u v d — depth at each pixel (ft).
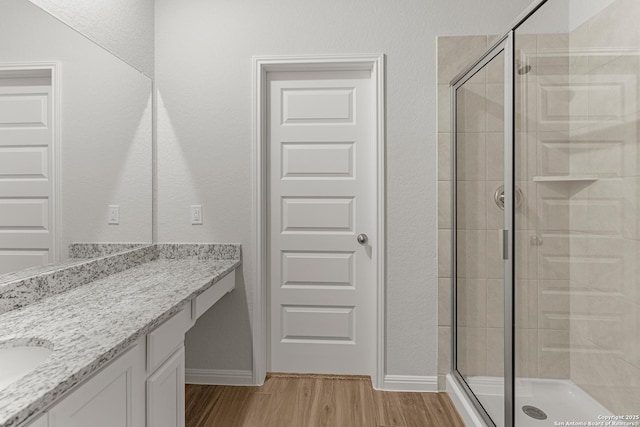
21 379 2.72
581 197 4.15
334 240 8.04
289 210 8.09
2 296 4.34
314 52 7.63
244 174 7.80
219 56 7.78
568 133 4.29
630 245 3.67
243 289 7.86
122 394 3.72
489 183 5.96
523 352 5.07
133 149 7.13
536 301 4.82
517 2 7.40
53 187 5.17
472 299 6.65
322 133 8.00
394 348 7.68
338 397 7.36
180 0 7.84
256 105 7.73
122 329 3.79
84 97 5.77
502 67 5.47
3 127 4.39
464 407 6.55
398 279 7.65
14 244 4.55
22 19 4.64
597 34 3.91
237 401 7.22
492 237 5.88
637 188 3.58
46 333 3.67
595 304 4.03
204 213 7.88
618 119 3.73
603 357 3.96
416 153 7.56
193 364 7.97
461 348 7.15
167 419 4.68
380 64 7.52
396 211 7.61
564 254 4.39
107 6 6.38
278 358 8.22
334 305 8.09
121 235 6.77
